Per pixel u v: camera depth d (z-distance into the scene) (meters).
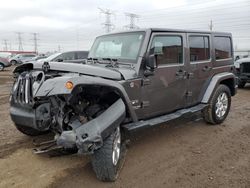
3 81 15.39
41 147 4.46
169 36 4.70
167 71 4.62
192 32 5.25
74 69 3.73
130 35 4.54
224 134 5.50
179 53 4.95
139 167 3.98
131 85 4.02
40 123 3.61
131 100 4.05
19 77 4.00
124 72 4.01
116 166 3.64
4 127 5.69
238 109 7.79
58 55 12.85
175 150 4.64
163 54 4.59
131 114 3.94
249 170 3.91
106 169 3.41
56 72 3.80
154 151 4.57
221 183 3.54
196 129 5.79
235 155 4.45
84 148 3.14
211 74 5.83
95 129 3.22
